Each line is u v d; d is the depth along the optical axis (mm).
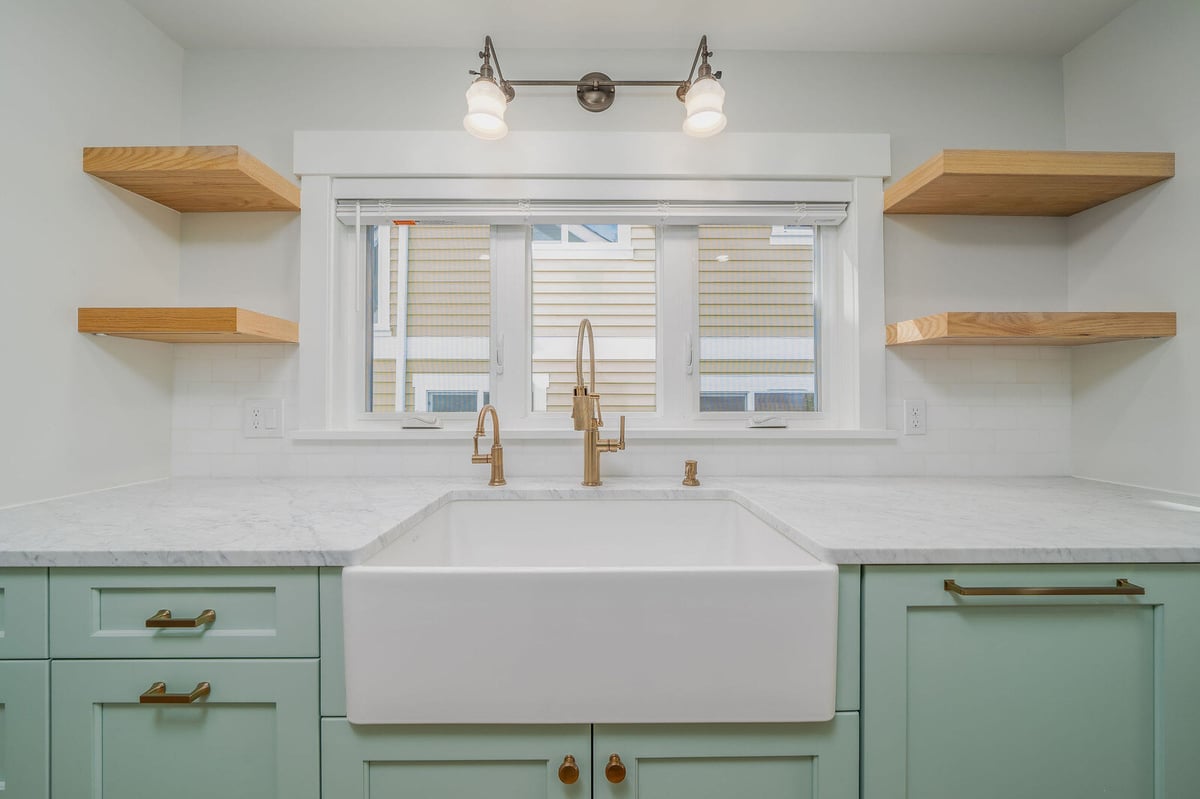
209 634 818
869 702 817
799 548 955
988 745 828
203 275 1543
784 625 783
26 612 817
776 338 1661
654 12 1417
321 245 1524
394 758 803
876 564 828
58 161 1200
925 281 1575
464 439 1541
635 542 1347
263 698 811
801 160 1546
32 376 1150
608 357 1663
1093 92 1494
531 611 778
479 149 1524
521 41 1533
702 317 1655
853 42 1542
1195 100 1239
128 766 816
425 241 1639
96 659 816
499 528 1340
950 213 1570
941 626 833
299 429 1521
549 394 1664
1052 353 1577
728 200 1562
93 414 1289
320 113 1558
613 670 782
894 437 1561
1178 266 1273
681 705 785
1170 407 1289
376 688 780
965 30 1491
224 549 817
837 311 1640
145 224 1425
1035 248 1586
